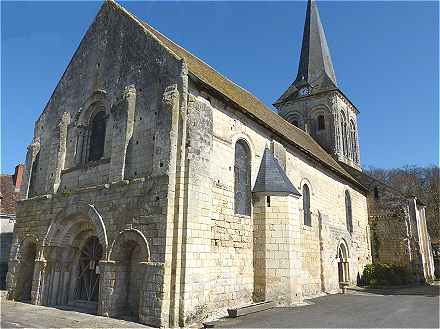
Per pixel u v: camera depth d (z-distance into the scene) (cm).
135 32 1509
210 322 1120
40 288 1468
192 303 1116
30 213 1673
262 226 1516
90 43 1734
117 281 1224
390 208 2906
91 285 1430
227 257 1347
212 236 1286
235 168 1497
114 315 1192
